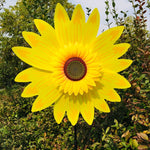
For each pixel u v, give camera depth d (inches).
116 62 21.9
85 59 21.9
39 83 21.8
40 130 35.6
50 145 32.8
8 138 29.2
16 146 29.2
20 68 85.5
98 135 31.3
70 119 22.1
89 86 21.6
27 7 42.3
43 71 22.0
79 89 21.4
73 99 22.5
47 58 21.9
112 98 22.1
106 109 22.2
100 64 21.9
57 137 34.4
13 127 33.7
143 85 29.2
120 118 30.5
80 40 22.1
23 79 21.3
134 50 36.4
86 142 30.9
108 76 22.1
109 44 21.9
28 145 32.4
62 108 22.4
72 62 22.0
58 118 22.1
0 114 43.5
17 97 53.7
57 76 21.6
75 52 21.8
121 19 39.2
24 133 32.8
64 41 22.1
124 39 36.9
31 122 39.0
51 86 22.1
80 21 21.8
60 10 21.7
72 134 32.9
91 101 22.5
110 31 21.8
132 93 29.1
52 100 22.0
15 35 87.0
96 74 21.2
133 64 35.2
